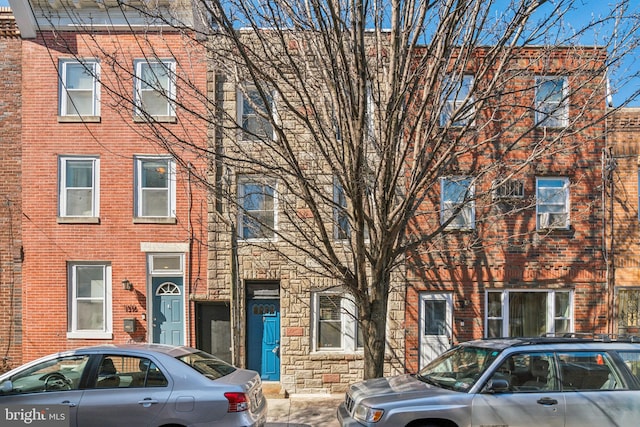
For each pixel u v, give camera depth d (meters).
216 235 10.16
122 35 10.22
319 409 8.82
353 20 5.68
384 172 6.28
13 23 10.25
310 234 7.71
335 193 9.53
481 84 8.53
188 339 10.06
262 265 10.09
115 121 10.23
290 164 5.83
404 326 10.06
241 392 5.34
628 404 5.23
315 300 10.19
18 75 10.24
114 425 5.15
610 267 10.28
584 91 9.93
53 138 10.19
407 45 6.71
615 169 10.38
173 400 5.23
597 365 5.48
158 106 10.34
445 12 5.94
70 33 10.20
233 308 9.83
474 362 5.76
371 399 5.39
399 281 10.09
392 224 6.43
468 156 10.06
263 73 5.73
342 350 10.18
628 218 10.35
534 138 10.12
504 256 10.22
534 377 5.38
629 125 10.36
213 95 10.14
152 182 10.35
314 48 7.20
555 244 10.30
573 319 10.23
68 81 10.31
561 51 9.72
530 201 9.23
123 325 9.95
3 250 10.05
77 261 10.09
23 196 10.11
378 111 6.66
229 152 9.62
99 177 10.20
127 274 10.07
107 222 10.12
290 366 9.98
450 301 10.19
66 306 10.00
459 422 5.07
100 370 5.50
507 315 10.24
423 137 6.98
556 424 5.13
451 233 10.19
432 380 5.89
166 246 10.12
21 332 9.97
